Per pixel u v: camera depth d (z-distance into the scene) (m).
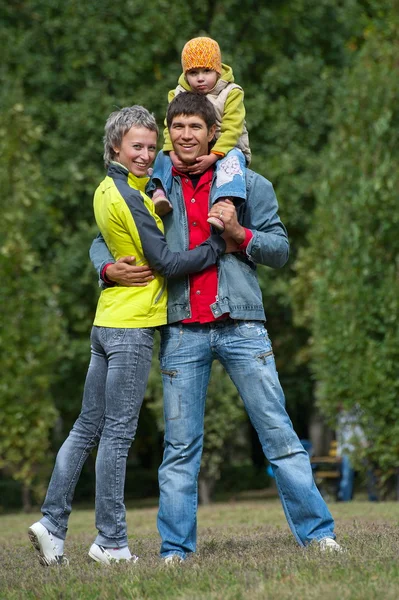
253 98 32.47
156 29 31.77
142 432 39.22
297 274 33.12
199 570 8.23
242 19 32.97
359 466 25.61
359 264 25.28
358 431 25.66
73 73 32.19
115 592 7.61
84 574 8.62
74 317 31.78
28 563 10.27
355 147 26.50
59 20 31.98
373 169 25.91
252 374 9.38
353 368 25.08
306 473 9.41
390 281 24.86
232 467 41.72
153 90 31.59
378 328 25.03
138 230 9.29
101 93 31.77
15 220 28.91
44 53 32.66
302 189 31.64
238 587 7.46
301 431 45.97
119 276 9.48
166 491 9.38
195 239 9.62
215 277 9.44
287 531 12.93
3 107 30.34
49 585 8.05
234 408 28.69
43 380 28.50
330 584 7.33
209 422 28.55
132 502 36.59
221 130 9.81
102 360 9.94
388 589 7.12
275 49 33.38
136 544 11.74
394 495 25.64
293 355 34.53
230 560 8.90
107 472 9.55
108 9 31.78
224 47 31.89
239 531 13.55
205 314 9.41
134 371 9.48
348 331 25.14
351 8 35.44
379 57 28.03
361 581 7.49
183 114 9.47
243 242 9.32
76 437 10.05
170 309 9.52
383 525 12.93
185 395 9.43
